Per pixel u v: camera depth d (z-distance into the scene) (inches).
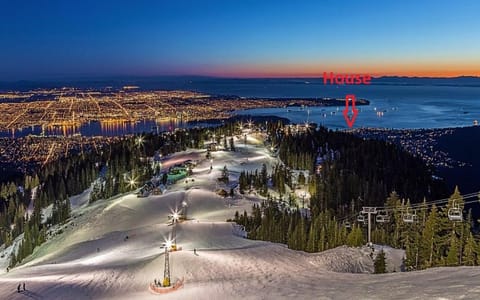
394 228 2468.0
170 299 1293.1
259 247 2175.2
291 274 1505.9
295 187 4254.4
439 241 1889.8
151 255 2078.0
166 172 4918.8
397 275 1026.7
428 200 3403.1
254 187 4163.4
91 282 1603.1
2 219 4215.1
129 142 6796.3
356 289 895.1
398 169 4210.1
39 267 2148.1
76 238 3270.2
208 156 5620.1
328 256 1991.9
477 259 1670.8
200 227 2859.3
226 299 1162.0
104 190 4712.1
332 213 2962.6
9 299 1441.9
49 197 4879.4
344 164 4303.6
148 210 3639.3
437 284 760.3
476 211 3383.4
